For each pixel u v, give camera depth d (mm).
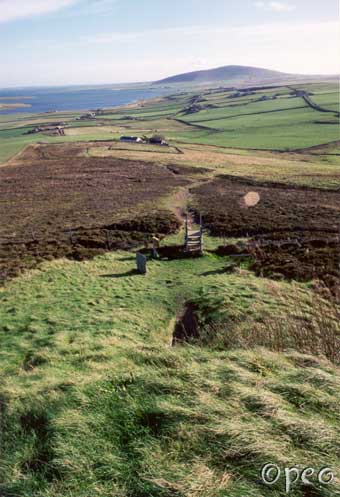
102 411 6090
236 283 20156
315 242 28266
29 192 64438
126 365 8477
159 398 6195
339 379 6512
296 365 7551
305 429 5023
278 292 18219
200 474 4496
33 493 4695
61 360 10930
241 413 5566
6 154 126250
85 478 4781
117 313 16578
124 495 4441
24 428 6133
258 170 79500
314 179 66125
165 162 93688
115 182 69812
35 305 17922
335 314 12977
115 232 34094
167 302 18609
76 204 51500
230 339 10438
